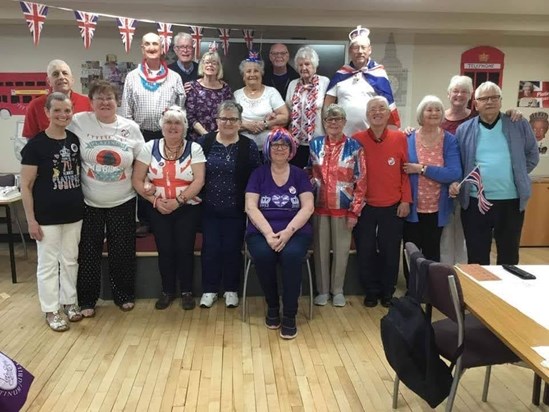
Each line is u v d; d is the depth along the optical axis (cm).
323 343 279
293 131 351
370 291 330
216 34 426
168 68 354
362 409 218
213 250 321
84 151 287
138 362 256
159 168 304
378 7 409
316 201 321
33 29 274
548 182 476
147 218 364
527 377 247
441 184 314
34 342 276
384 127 312
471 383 241
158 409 216
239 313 320
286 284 282
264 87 349
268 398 225
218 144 310
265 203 296
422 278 181
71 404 219
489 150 296
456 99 324
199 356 262
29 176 272
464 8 414
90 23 297
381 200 315
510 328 144
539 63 484
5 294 349
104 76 451
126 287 322
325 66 440
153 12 405
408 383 185
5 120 456
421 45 470
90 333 288
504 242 305
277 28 433
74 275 300
